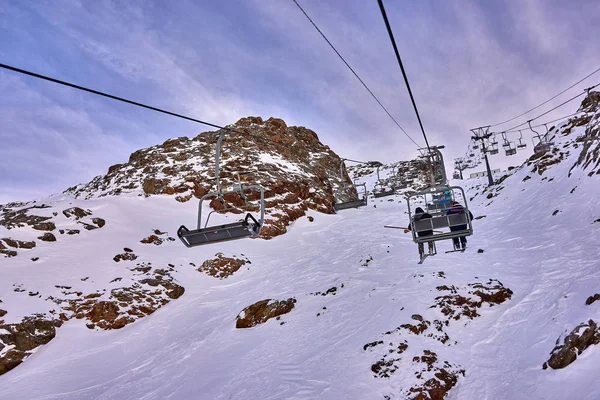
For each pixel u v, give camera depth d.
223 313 19.45
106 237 27.19
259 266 26.80
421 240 12.87
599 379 7.73
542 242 17.64
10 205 42.69
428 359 10.91
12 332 17.41
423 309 13.56
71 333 18.69
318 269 23.30
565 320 10.34
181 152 47.06
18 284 20.38
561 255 15.29
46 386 14.83
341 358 12.13
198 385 12.87
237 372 13.03
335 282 19.75
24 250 23.67
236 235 10.80
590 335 8.95
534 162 33.81
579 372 8.32
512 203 28.33
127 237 27.88
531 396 8.40
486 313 12.88
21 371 16.16
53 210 28.62
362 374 11.02
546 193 25.38
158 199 35.81
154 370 14.92
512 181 33.81
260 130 55.12
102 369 15.87
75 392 14.28
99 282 22.12
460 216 12.59
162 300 21.86
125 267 24.06
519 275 14.97
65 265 23.05
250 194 37.16
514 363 9.89
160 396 12.80
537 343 10.18
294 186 40.75
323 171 53.59
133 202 33.75
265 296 20.23
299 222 36.53
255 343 15.00
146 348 17.28
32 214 27.77
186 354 15.67
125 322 19.80
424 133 14.51
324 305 17.05
